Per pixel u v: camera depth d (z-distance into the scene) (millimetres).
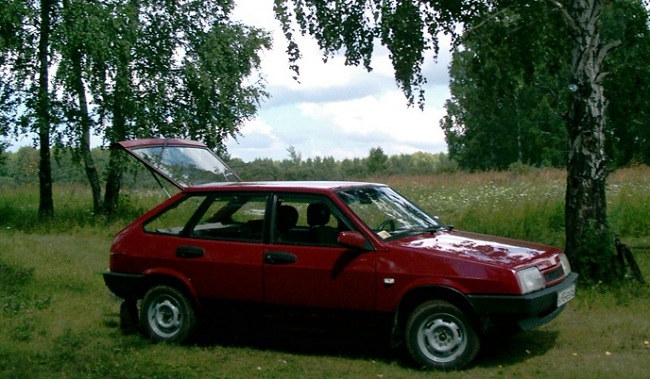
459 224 16719
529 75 13039
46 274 11852
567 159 10508
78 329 8648
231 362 7305
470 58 13266
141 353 7566
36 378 6699
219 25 23328
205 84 22359
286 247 7398
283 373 6867
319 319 7254
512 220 16016
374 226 7270
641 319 8500
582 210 10219
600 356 7109
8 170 38188
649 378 6301
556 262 7352
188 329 7906
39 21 21672
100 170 31312
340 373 6836
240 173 39375
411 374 6703
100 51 20469
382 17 11930
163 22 22875
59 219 21578
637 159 35062
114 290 8273
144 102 22031
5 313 9133
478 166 56938
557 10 11188
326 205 7410
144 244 8156
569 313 8883
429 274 6777
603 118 10336
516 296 6527
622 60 12094
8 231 19859
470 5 12305
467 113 57406
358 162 58281
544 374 6547
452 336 6754
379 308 6945
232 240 7711
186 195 8211
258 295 7477
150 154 10055
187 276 7852
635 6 11719
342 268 7090
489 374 6562
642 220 15781
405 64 12227
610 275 9977
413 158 71688
